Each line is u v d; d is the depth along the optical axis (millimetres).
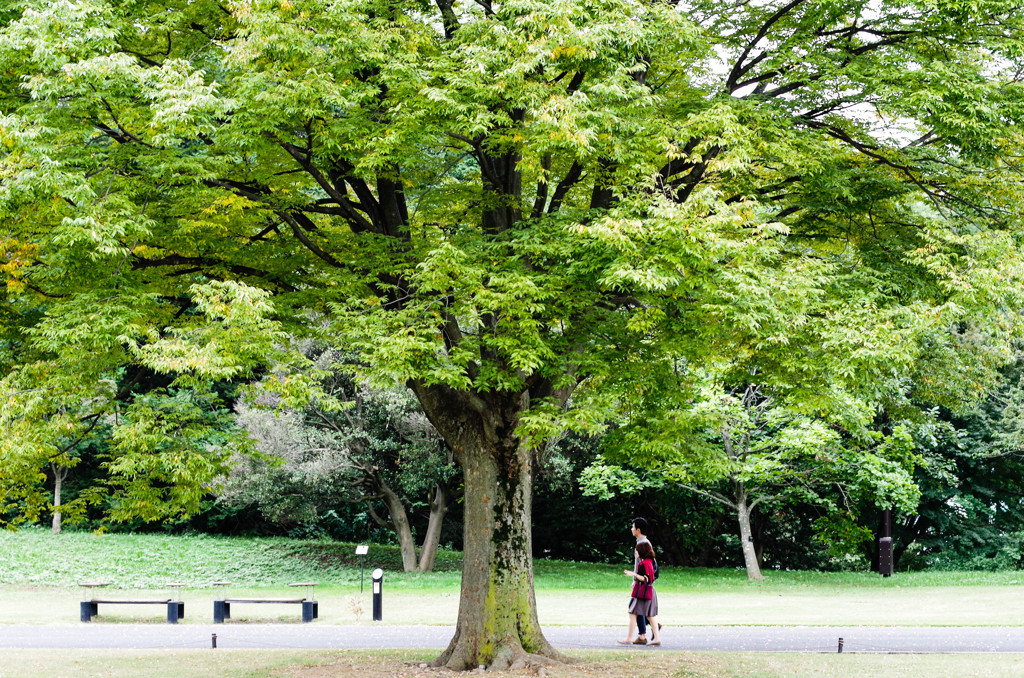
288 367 9945
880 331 9695
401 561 29969
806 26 11789
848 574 29391
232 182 10672
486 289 8961
